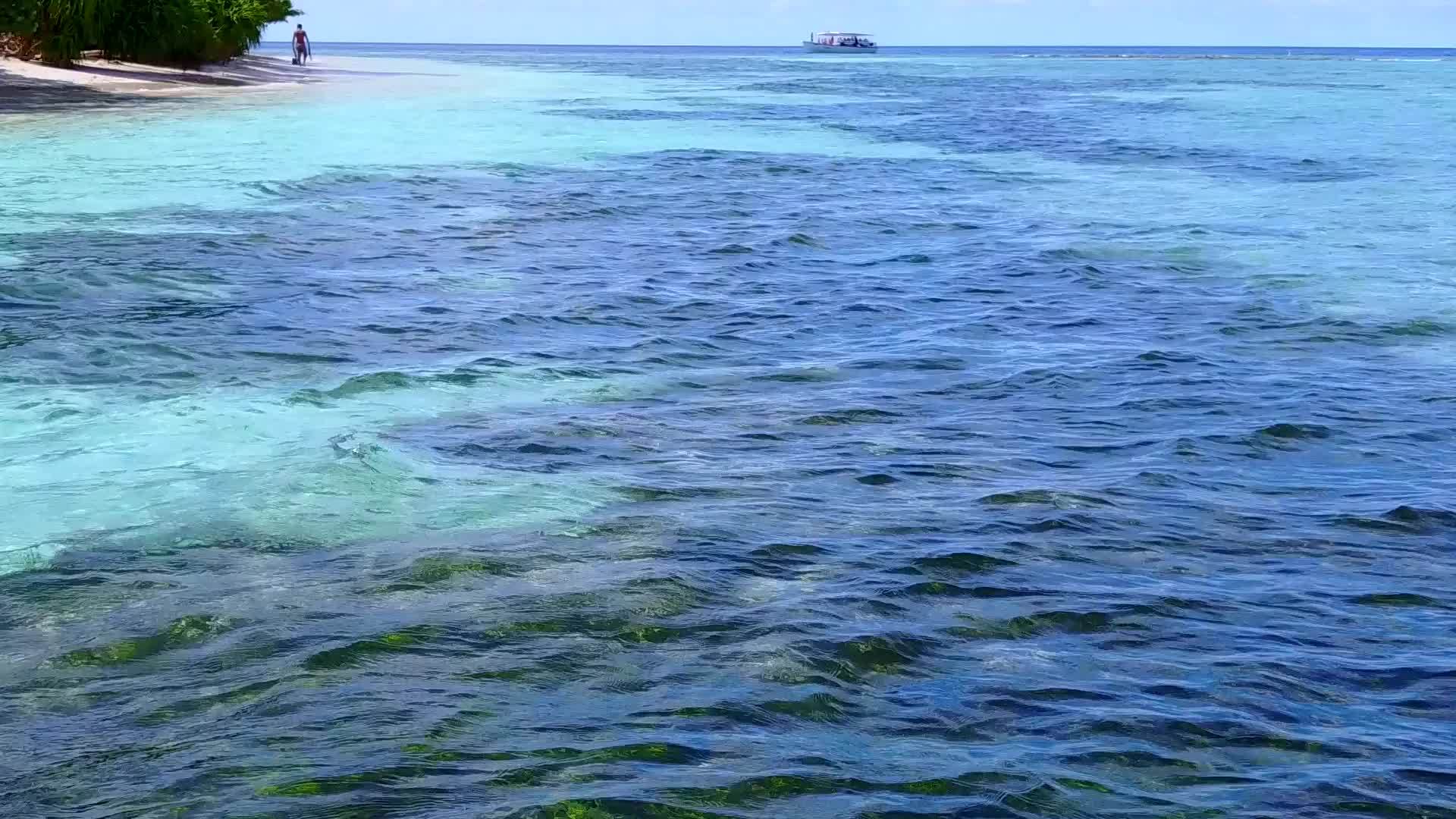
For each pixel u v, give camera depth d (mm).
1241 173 27766
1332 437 9211
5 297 12969
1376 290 14852
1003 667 5430
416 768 4527
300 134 32219
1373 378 10984
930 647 5613
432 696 5062
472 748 4676
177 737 4727
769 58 150500
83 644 5477
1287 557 6816
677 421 9227
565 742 4734
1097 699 5152
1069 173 27734
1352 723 5008
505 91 57531
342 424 8891
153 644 5492
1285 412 9844
